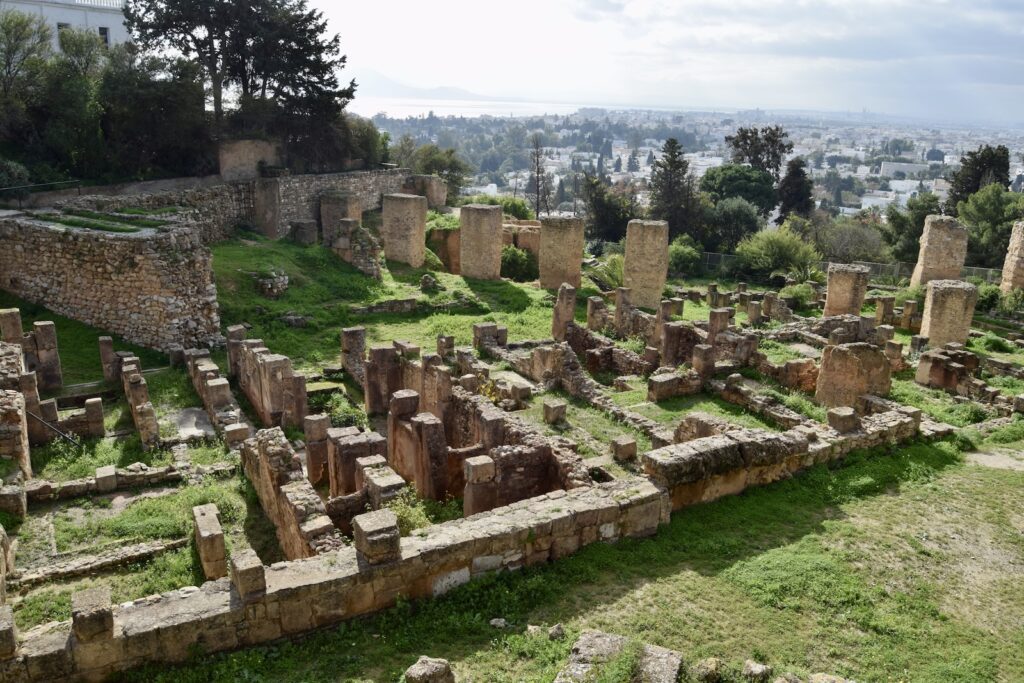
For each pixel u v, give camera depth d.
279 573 10.30
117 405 22.03
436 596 10.98
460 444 19.41
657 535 12.88
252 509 16.08
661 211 70.44
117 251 26.70
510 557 11.51
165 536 14.75
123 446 18.95
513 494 15.10
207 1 45.00
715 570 11.89
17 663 8.86
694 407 21.23
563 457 15.26
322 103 50.47
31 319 28.14
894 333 34.28
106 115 41.31
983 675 9.59
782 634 10.33
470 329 32.72
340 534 12.38
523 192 157.75
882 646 10.16
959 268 43.53
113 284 27.14
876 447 16.64
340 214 46.22
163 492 16.75
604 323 33.38
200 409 21.77
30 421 18.73
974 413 20.94
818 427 17.02
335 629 10.31
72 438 19.09
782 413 19.70
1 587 12.10
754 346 24.39
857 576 11.76
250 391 23.31
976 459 16.89
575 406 21.30
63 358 25.36
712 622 10.55
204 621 9.58
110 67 41.69
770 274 56.22
